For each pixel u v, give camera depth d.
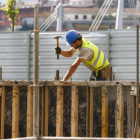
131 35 41.12
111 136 16.94
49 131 17.28
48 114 17.25
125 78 41.28
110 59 41.88
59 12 70.81
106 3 65.12
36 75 12.59
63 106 17.11
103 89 16.44
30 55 44.00
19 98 17.48
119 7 56.44
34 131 12.68
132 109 16.55
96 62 18.50
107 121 16.75
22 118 17.52
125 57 41.28
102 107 16.50
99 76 19.08
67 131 17.06
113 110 16.92
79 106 17.06
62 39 43.34
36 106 12.56
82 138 12.59
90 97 16.62
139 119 16.38
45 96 16.95
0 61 44.78
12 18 69.88
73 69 17.34
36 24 12.42
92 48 18.11
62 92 16.92
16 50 44.28
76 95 16.70
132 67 41.03
